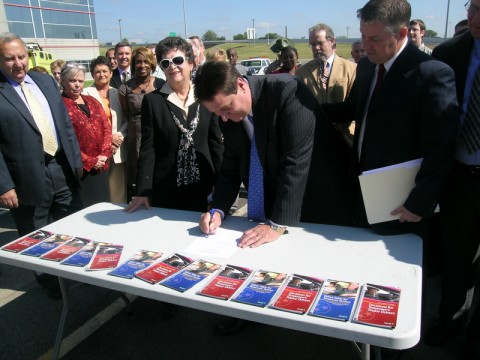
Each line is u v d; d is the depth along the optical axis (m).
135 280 1.43
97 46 28.44
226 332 2.35
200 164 2.47
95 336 2.38
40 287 2.96
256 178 1.90
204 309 1.29
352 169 1.96
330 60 3.59
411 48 1.58
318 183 1.89
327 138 1.90
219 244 1.70
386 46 1.53
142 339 2.35
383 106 1.62
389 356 1.93
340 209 1.97
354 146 1.91
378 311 1.17
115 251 1.68
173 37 2.34
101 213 2.18
